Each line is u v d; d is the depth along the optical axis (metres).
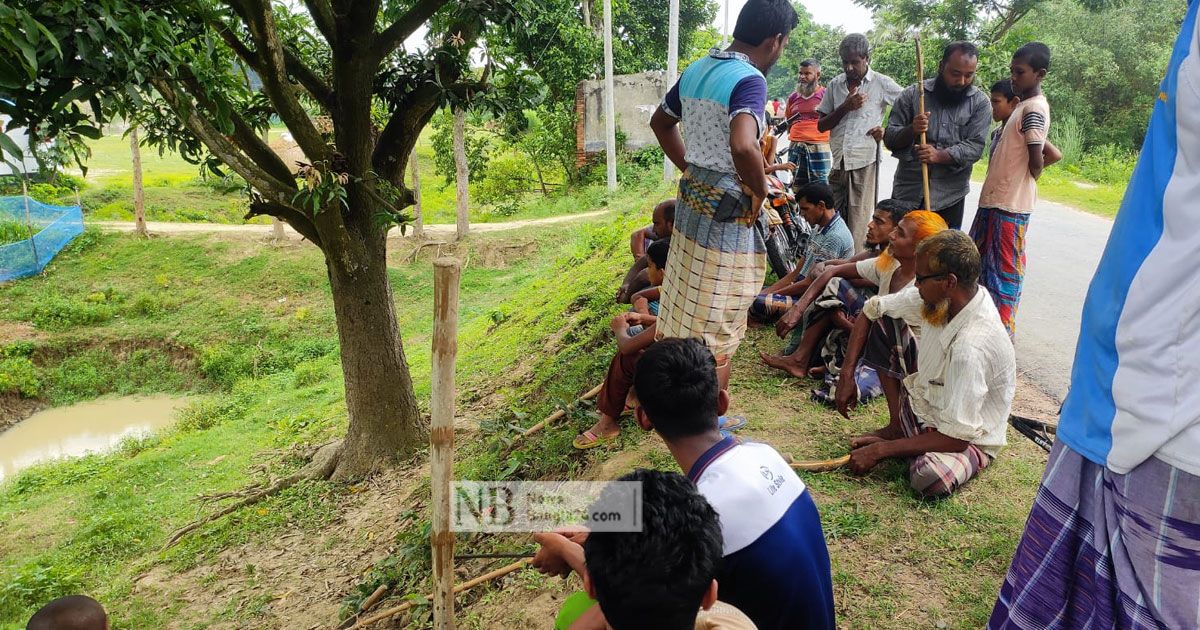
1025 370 5.90
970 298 3.60
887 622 3.15
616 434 5.01
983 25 25.19
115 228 24.61
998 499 3.84
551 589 3.93
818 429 4.63
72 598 3.19
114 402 18.36
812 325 5.23
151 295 21.09
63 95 3.96
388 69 7.13
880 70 25.61
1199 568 1.97
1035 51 5.02
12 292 21.23
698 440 2.29
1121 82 23.17
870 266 4.79
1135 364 2.00
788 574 2.08
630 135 25.36
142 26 4.26
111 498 10.12
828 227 5.68
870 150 6.70
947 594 3.26
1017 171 5.14
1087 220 12.29
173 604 6.14
